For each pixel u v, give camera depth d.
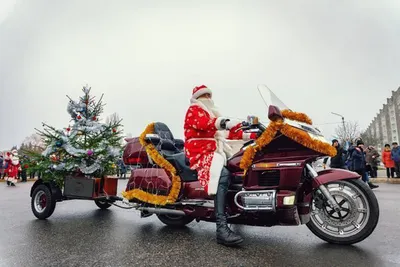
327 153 3.18
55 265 2.93
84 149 5.44
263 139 3.39
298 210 3.41
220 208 3.56
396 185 11.93
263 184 3.48
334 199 3.40
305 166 3.46
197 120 3.72
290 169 3.31
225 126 3.51
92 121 5.90
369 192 3.35
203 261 2.99
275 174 3.43
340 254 3.11
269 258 3.04
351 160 10.61
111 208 6.26
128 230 4.32
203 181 3.61
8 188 12.45
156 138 4.39
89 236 3.97
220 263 2.93
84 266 2.89
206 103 3.98
